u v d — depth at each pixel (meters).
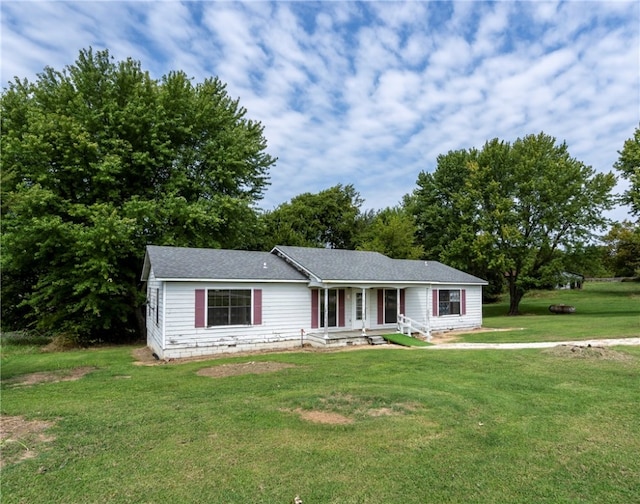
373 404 7.51
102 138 19.81
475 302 22.88
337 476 4.70
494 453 5.34
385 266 20.88
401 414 6.95
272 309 16.38
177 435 6.06
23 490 4.43
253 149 23.84
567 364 10.79
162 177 22.39
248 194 25.50
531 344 14.98
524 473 4.77
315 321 17.50
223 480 4.62
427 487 4.43
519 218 30.59
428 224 39.66
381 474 4.75
